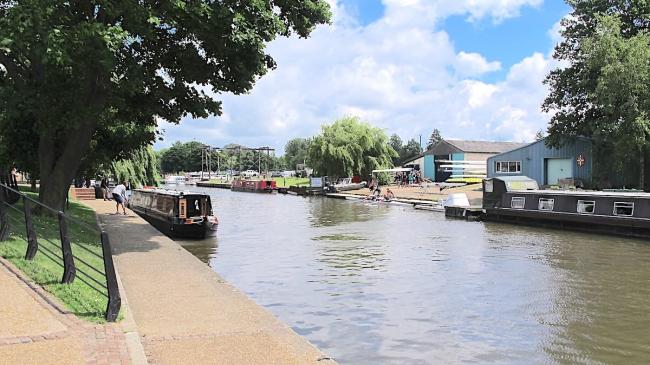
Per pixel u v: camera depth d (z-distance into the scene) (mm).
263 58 17625
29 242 10234
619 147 31828
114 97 16750
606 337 9695
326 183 64375
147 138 24984
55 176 18297
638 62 30219
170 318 8273
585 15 35875
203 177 137000
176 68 18359
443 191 50312
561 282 14141
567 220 25531
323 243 21984
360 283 14164
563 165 41500
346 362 8477
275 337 7406
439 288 13531
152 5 15117
